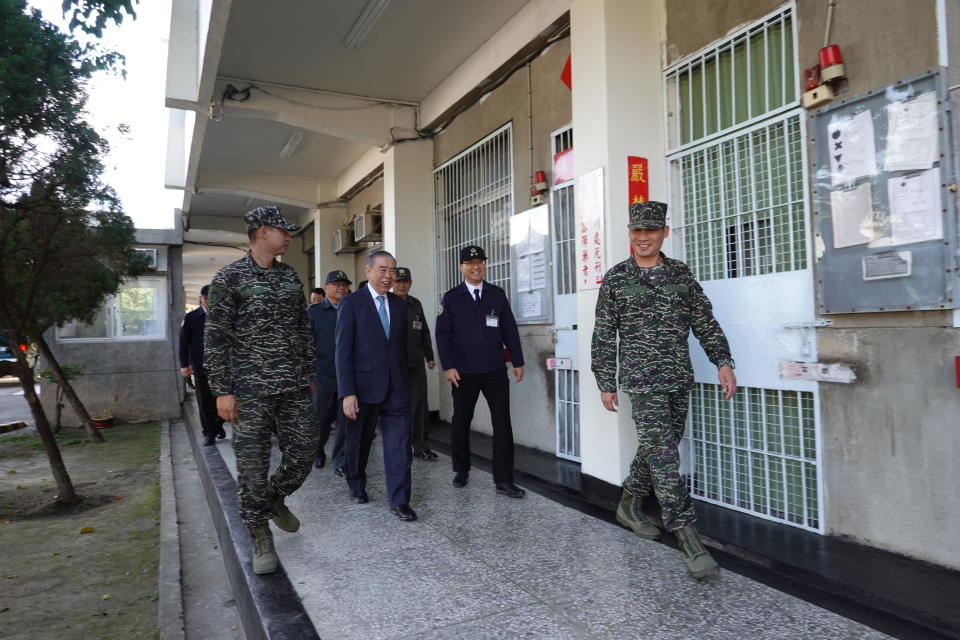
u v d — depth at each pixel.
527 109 6.15
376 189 10.62
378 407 4.32
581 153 4.52
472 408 4.73
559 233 5.52
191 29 7.25
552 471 5.07
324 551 3.51
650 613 2.66
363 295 4.18
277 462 5.91
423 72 7.41
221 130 9.40
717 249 4.02
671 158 4.35
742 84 3.83
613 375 3.31
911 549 2.93
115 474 7.73
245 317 3.20
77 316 8.54
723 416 3.98
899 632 2.43
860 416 3.13
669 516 3.02
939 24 2.76
